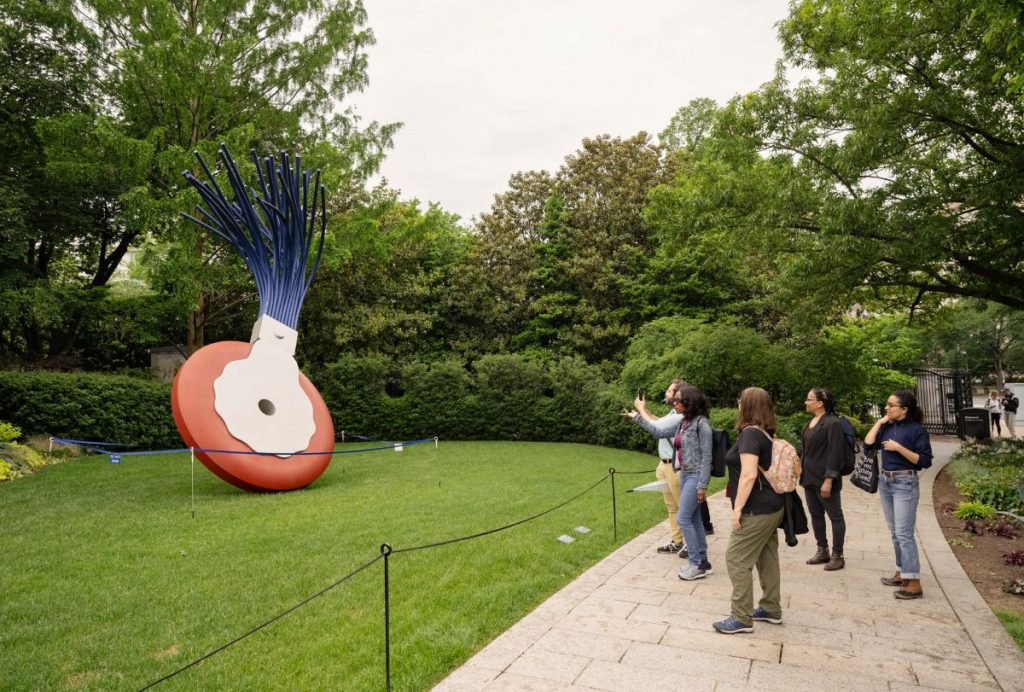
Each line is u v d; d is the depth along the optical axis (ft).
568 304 78.28
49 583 18.11
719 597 17.03
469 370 80.89
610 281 75.77
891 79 33.65
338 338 71.41
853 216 33.60
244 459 32.81
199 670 12.84
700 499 18.35
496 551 21.34
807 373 46.16
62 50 57.47
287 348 38.52
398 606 16.38
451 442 62.95
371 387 66.18
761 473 14.51
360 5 61.77
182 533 23.91
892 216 34.04
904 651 13.47
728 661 13.00
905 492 17.21
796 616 15.64
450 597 16.94
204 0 56.70
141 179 52.54
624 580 18.58
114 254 74.13
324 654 13.53
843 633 14.49
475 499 31.04
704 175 45.11
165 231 61.67
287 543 22.48
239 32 58.59
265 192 39.17
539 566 19.80
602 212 79.46
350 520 26.14
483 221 85.87
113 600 16.78
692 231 45.37
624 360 74.08
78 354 72.79
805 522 14.83
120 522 25.63
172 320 68.74
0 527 24.61
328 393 66.23
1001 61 29.40
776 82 38.45
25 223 55.67
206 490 33.91
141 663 13.14
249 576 18.83
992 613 15.70
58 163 49.65
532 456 50.37
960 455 42.80
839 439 19.72
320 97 61.57
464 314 81.97
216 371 34.68
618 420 56.24
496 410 65.77
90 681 12.35
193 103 57.06
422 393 66.33
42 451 44.06
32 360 64.59
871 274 41.06
